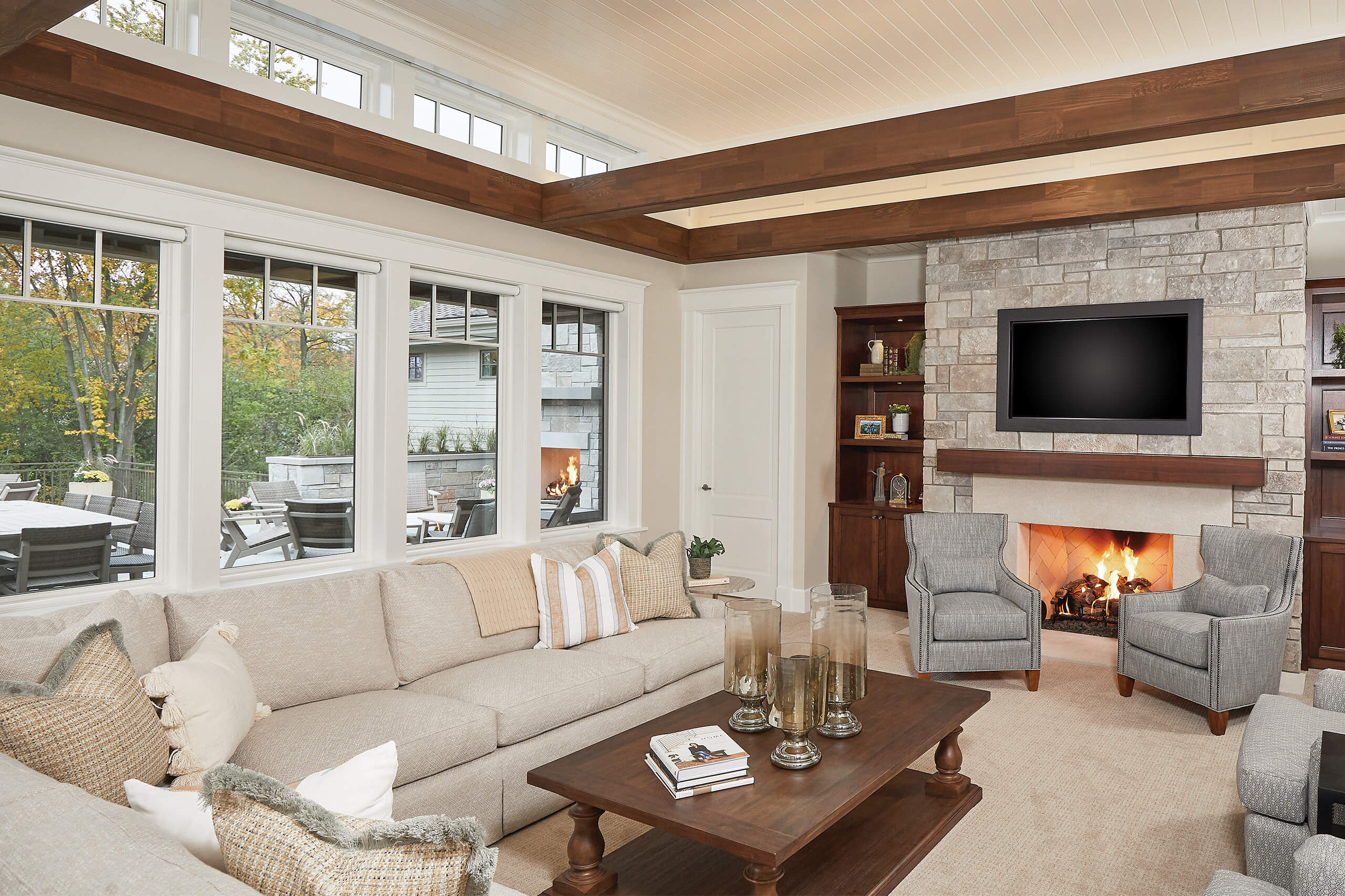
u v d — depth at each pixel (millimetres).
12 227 3178
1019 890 2619
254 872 1184
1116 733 4016
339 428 4320
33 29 2104
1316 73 2943
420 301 4668
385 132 4215
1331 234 5496
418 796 2652
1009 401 5562
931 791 3207
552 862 2783
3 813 1206
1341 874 1653
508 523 5195
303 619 3031
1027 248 5480
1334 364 5371
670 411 6480
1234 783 3447
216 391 3672
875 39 4168
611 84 4805
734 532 6578
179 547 3641
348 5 3859
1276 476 4738
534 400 5211
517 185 4789
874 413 7090
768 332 6387
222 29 3590
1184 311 4977
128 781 1451
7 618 2400
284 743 2529
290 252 3980
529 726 3047
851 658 2801
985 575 4992
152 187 3412
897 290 6984
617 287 5848
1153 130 3264
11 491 3223
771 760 2553
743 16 3959
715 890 2500
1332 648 4996
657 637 3861
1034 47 4242
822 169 3930
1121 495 5184
